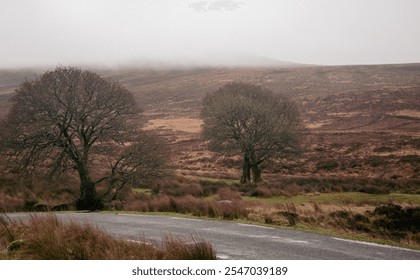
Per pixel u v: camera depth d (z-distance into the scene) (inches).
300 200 1277.1
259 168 2017.7
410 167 2303.2
